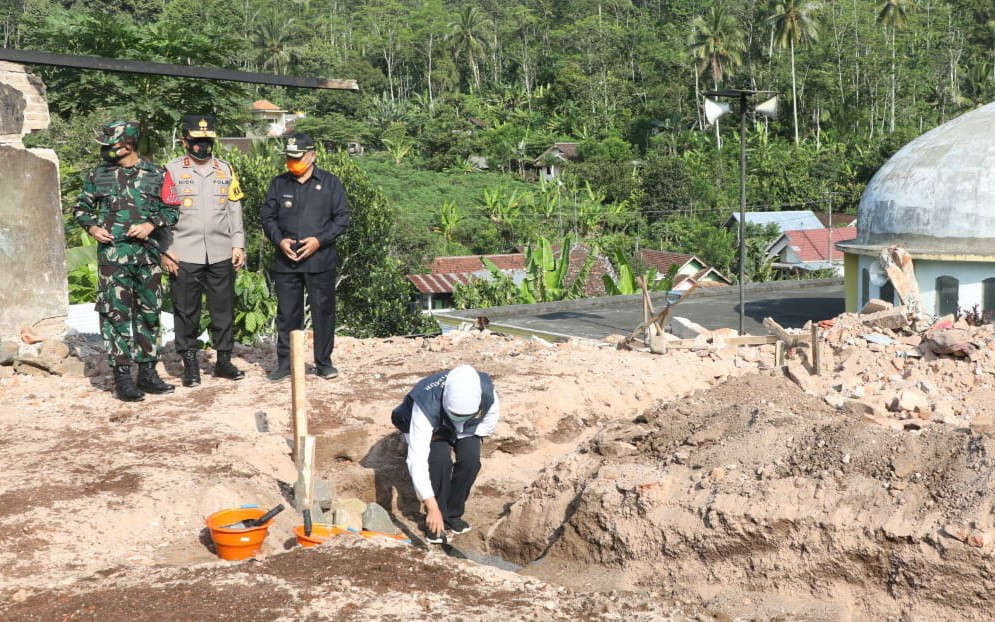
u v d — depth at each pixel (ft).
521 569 18.92
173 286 24.32
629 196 245.65
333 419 23.11
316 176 24.76
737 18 329.31
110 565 14.38
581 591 16.72
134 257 22.95
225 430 21.27
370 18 422.41
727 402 22.82
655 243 207.82
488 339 33.01
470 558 19.77
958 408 24.26
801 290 87.40
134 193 22.79
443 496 19.39
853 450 17.78
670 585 17.30
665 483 18.69
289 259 24.79
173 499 16.98
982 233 68.23
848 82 309.22
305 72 333.62
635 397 26.73
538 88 352.69
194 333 24.95
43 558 14.42
